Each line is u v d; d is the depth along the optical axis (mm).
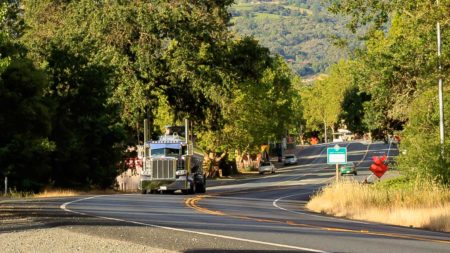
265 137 158500
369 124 100375
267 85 164125
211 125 113312
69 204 49469
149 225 33656
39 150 81438
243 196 74812
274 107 170875
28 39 99938
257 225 35406
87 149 92938
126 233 30203
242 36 108625
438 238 32719
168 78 103000
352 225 39594
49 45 93250
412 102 65750
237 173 166250
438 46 58469
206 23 101688
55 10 107812
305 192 85312
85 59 93875
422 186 54625
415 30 61781
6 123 81312
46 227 32531
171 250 25203
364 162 178000
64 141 89625
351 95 142250
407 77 64188
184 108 110375
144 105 99375
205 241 27672
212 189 95500
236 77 105125
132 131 109938
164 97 109250
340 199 53406
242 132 146250
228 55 104875
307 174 149250
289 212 50312
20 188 81812
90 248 25844
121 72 98750
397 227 40312
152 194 73812
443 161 59531
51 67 92500
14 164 80938
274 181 125688
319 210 54469
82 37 95562
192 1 103750
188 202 55844
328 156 62406
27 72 81750
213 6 105438
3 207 45781
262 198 72062
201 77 101625
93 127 92312
